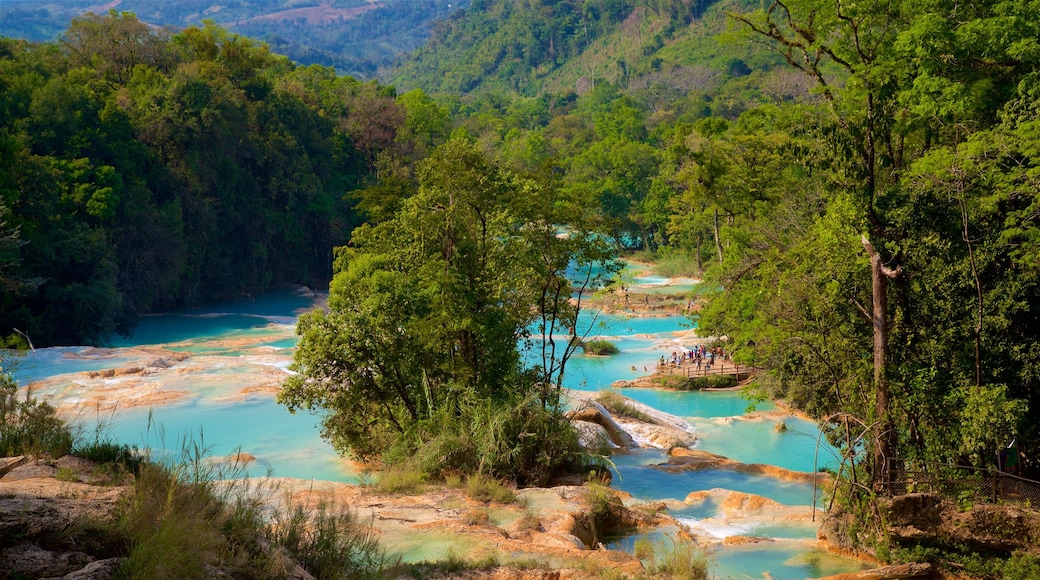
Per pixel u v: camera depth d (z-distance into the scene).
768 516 22.38
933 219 20.17
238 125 88.00
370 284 26.86
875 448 19.27
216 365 45.84
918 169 21.02
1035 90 20.69
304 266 98.06
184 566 7.74
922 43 21.56
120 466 11.19
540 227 28.89
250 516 9.79
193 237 81.88
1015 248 19.95
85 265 63.19
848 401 21.30
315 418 34.75
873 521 19.03
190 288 81.69
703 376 48.34
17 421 13.14
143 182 74.50
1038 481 18.16
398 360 26.55
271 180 92.81
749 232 37.59
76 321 60.22
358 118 111.44
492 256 28.59
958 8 23.98
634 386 48.25
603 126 177.00
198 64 93.25
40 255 58.97
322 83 122.12
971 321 19.56
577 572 14.26
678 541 19.25
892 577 17.38
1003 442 18.36
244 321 73.06
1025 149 19.67
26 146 65.00
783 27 26.11
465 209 28.41
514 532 17.39
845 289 20.70
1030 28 21.61
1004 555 17.91
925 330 20.22
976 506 18.22
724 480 27.69
